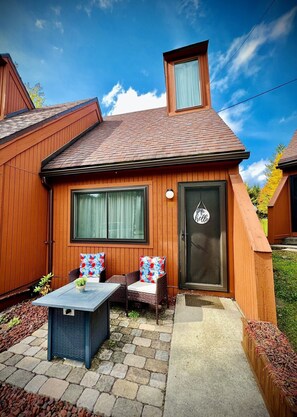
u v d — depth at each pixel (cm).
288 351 168
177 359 213
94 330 230
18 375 201
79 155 489
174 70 609
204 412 156
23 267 406
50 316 226
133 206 440
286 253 550
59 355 223
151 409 165
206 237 392
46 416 160
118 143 515
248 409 157
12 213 383
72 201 469
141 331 279
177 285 394
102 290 263
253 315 252
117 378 197
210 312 308
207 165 385
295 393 125
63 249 466
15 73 605
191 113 582
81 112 644
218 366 202
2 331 283
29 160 426
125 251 428
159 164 387
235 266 355
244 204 315
